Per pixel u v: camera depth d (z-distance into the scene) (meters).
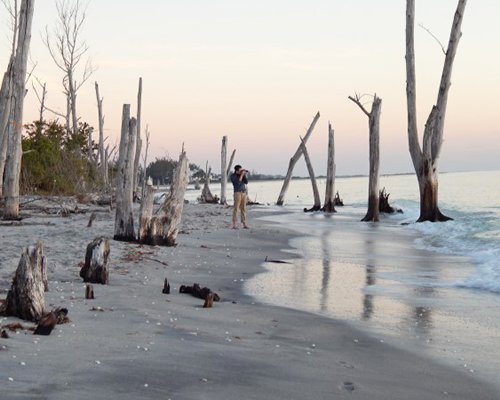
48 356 6.23
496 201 55.50
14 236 17.27
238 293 11.77
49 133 44.44
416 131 31.50
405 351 7.86
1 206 24.95
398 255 18.56
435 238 23.89
